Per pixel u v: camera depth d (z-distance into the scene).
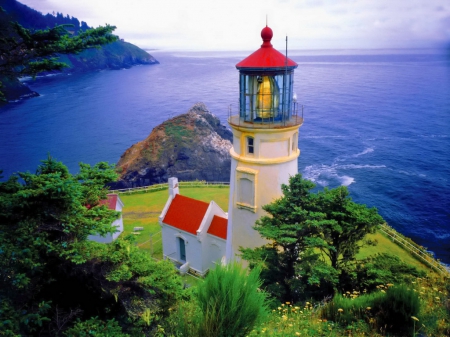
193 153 76.62
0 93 12.27
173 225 28.92
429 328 9.07
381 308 9.83
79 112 138.50
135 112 141.25
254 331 8.39
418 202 57.38
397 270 16.08
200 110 91.62
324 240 16.92
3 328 8.10
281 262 16.62
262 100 18.64
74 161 87.62
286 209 16.19
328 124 107.00
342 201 16.84
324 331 9.61
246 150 19.36
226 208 41.69
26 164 83.44
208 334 7.34
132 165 74.69
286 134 18.64
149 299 11.36
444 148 82.12
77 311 10.38
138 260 11.98
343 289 15.91
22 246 9.86
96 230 11.38
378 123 105.81
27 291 9.80
